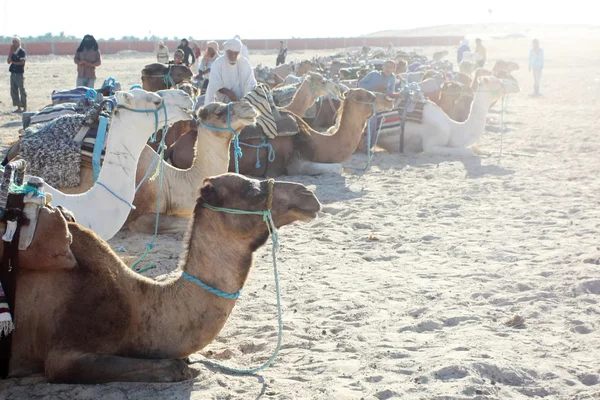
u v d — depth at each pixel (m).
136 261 7.53
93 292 4.71
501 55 63.09
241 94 11.50
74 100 10.78
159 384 4.75
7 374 4.75
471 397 4.67
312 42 76.50
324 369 5.21
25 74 38.91
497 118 21.62
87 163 7.65
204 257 4.77
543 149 16.06
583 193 11.42
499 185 12.11
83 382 4.68
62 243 4.65
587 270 7.42
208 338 4.84
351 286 7.16
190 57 21.94
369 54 35.59
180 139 10.52
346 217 10.10
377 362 5.31
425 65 28.61
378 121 15.24
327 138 12.97
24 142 7.75
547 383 4.94
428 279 7.37
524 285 7.07
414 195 11.46
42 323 4.69
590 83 34.28
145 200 8.70
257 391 4.84
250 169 12.16
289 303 6.71
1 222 4.61
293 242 8.90
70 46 62.97
